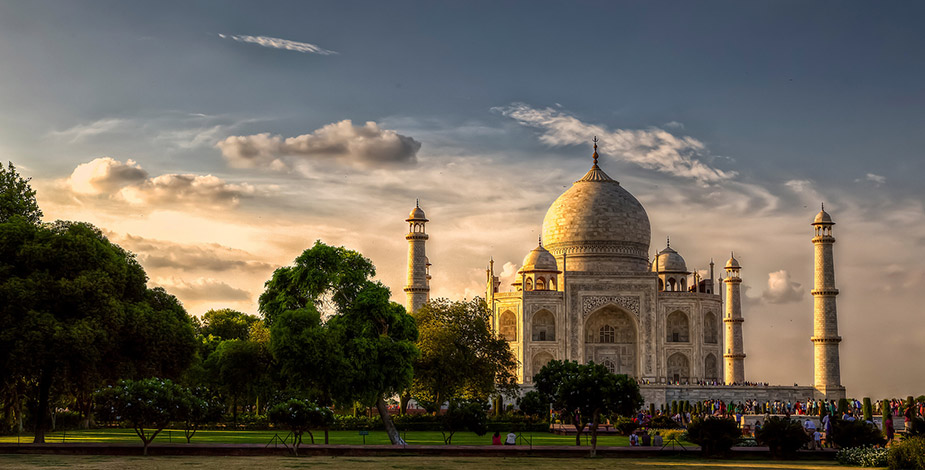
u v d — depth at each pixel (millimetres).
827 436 81062
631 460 73188
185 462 65562
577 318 190625
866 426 76500
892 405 145875
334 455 75000
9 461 65062
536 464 67500
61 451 72625
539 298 191000
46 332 75438
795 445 75688
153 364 87938
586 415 80562
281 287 95125
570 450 76875
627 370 194875
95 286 79250
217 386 126375
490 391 138750
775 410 161625
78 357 78250
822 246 185000
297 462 66688
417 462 68062
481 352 141000
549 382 86188
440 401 131750
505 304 194125
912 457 64500
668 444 91812
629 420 114750
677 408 153875
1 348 76625
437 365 128500
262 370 119875
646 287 192000
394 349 88125
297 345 86188
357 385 87500
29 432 108062
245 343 119688
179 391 74312
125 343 86250
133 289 89438
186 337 89312
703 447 77000
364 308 89500
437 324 130875
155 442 84750
